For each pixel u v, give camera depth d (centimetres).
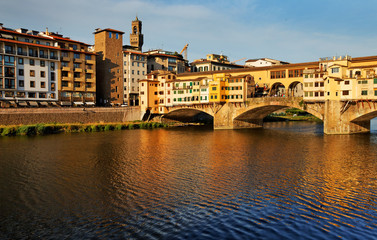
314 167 4319
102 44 11300
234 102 9331
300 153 5353
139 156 5175
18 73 8712
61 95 9719
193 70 14338
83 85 10175
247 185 3509
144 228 2484
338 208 2834
